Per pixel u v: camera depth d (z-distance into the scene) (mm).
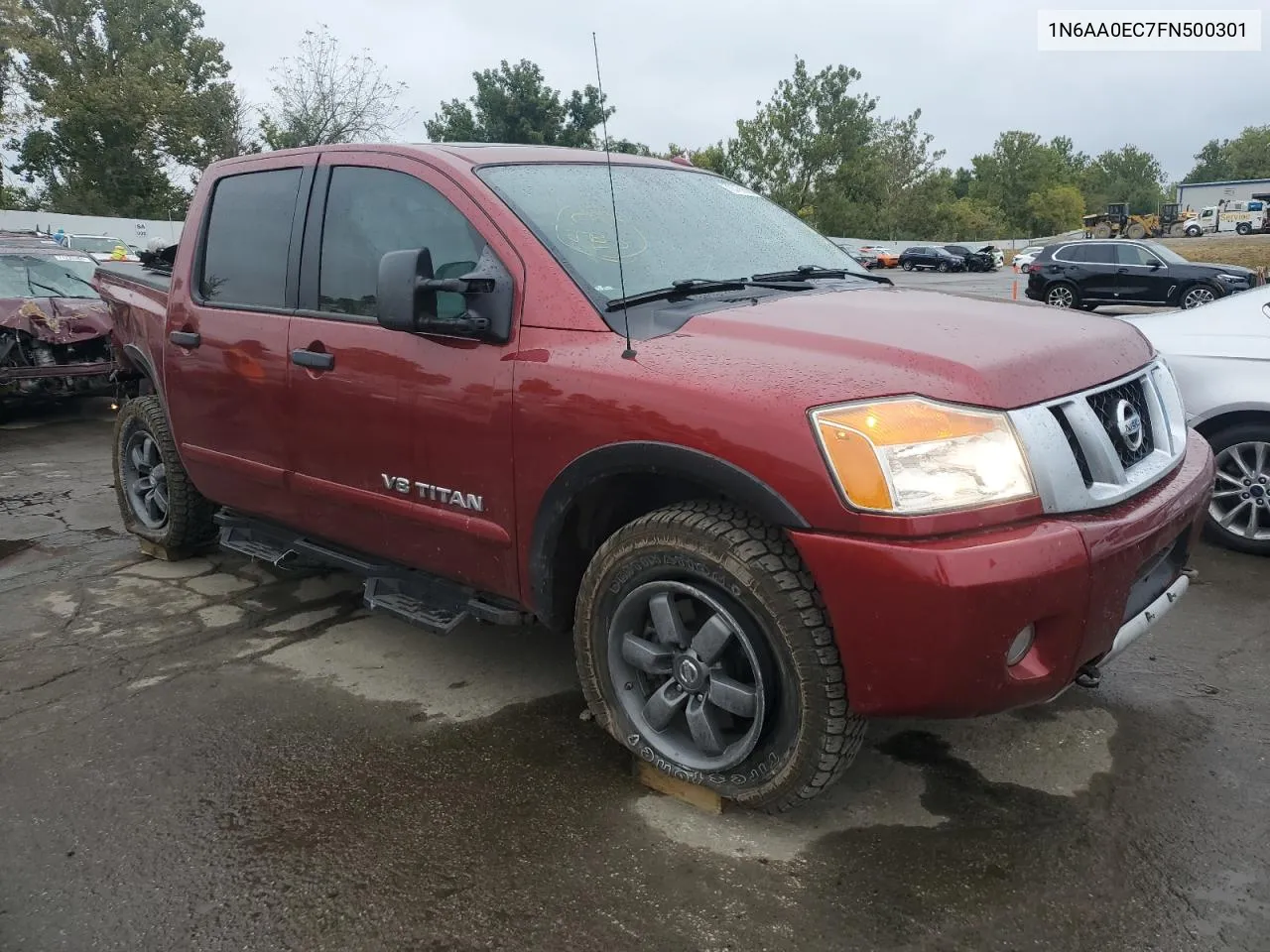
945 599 2080
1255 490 4711
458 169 3074
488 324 2789
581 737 3092
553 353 2670
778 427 2221
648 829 2578
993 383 2248
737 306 2746
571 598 2926
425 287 2717
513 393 2727
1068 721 3123
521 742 3062
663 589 2549
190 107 39438
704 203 3578
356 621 4105
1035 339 2537
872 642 2182
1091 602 2248
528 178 3146
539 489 2705
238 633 3992
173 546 4816
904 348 2342
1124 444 2551
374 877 2406
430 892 2344
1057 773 2824
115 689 3479
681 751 2643
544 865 2438
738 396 2293
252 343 3627
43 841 2580
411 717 3242
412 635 3951
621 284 2719
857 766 2869
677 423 2363
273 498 3771
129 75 38938
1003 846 2480
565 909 2270
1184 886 2320
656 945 2150
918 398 2199
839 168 58031
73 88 38000
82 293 10023
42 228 26734
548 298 2738
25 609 4289
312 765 2943
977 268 48469
